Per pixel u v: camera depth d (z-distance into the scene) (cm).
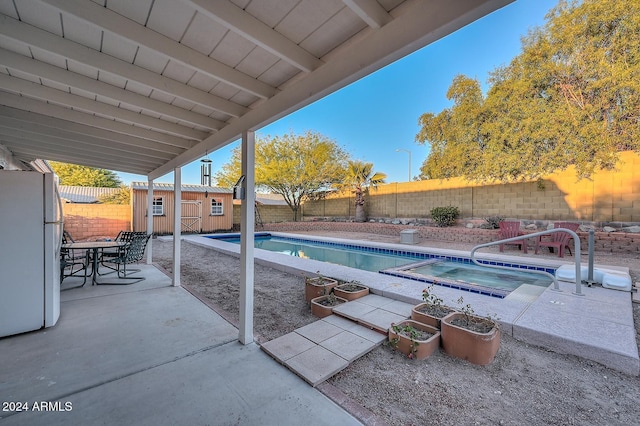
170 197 1399
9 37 182
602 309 340
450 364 253
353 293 407
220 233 1456
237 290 489
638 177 753
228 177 1800
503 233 856
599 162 796
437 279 520
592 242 439
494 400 207
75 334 310
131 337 304
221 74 227
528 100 919
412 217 1345
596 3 769
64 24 186
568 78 845
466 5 138
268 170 1580
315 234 1366
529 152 916
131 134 375
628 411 195
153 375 236
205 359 261
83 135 409
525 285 469
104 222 1234
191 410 195
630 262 634
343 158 1680
